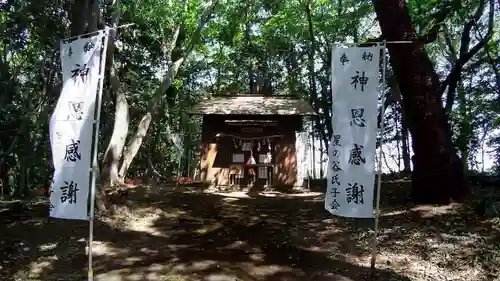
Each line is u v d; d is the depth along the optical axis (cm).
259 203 1164
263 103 1590
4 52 1292
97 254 705
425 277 613
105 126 1625
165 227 881
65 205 568
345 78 608
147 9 1673
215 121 1554
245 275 632
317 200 1191
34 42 1246
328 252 725
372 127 595
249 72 2358
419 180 911
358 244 750
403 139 1991
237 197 1278
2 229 791
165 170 2252
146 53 1847
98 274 626
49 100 1322
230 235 833
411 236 745
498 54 1435
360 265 665
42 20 1102
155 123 1919
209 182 1525
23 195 1296
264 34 2136
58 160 580
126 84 1694
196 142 2200
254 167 1527
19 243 729
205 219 955
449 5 959
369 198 593
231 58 2305
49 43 1209
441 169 880
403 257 682
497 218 754
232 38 1947
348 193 600
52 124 589
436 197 884
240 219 959
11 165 1426
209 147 1543
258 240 800
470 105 1523
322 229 848
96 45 569
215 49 2297
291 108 1544
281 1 1781
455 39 1541
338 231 826
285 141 1542
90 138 561
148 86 1773
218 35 2009
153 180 1889
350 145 602
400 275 621
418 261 663
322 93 1962
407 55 880
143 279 611
